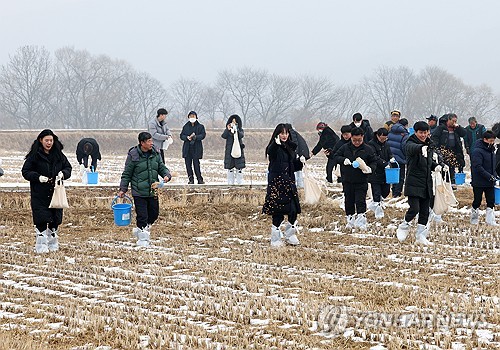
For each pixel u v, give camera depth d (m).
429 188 16.06
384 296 11.45
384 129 19.61
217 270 13.59
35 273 13.59
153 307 11.01
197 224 19.67
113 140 83.50
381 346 9.05
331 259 14.70
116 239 17.52
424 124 16.05
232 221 20.11
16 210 21.31
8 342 9.02
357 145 18.31
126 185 16.72
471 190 23.58
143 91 155.00
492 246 15.97
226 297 11.45
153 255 15.29
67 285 12.62
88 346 9.17
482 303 10.88
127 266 14.17
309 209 21.12
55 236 16.06
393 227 18.52
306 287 12.16
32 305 11.25
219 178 35.56
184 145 25.36
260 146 82.62
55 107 135.00
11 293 12.00
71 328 9.94
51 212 15.79
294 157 16.31
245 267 13.91
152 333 9.58
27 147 78.00
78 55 136.00
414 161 16.08
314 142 87.81
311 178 17.89
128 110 138.00
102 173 38.56
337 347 9.05
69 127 137.25
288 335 9.49
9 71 136.00
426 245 16.06
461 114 146.25
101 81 136.88
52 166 15.59
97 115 136.00
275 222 16.41
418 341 9.13
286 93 146.88
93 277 13.15
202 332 9.60
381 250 15.68
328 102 146.88
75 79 135.62
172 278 13.09
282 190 16.16
